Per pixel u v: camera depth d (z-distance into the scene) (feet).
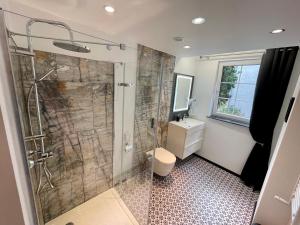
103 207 6.00
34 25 3.73
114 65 5.57
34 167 3.85
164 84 8.38
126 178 6.93
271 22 3.57
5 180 1.91
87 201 6.15
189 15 3.56
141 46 6.23
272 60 6.96
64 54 4.37
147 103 6.48
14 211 2.06
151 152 5.98
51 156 4.63
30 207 2.86
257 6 2.93
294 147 3.92
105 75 5.43
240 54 8.29
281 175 4.18
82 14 3.91
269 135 7.34
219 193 7.47
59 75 4.40
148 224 5.71
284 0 2.66
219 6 3.06
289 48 6.43
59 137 4.78
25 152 2.77
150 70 6.66
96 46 4.97
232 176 8.86
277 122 7.25
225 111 9.66
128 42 5.73
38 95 4.09
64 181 5.25
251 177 7.95
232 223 5.96
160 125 9.00
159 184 7.82
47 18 3.88
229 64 8.98
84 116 5.23
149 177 5.85
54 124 4.58
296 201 3.58
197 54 7.72
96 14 3.88
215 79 9.59
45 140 4.47
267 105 7.22
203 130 10.10
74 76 4.71
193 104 10.82
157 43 5.99
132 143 6.98
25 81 3.67
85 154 5.59
